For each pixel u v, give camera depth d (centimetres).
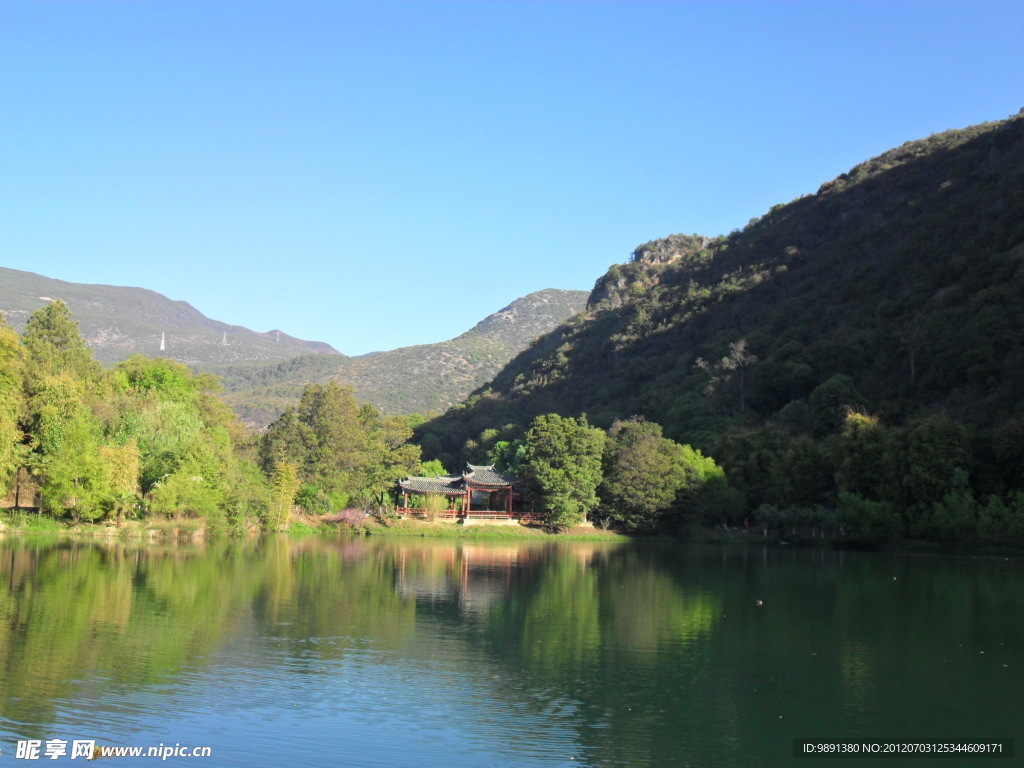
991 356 11231
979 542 8425
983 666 3284
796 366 14225
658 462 10344
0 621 3544
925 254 15350
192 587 4672
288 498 9075
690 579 5906
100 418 8244
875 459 9475
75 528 7331
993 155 18325
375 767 2156
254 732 2364
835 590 5388
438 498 10281
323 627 3725
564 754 2295
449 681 2925
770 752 2356
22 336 10112
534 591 5078
